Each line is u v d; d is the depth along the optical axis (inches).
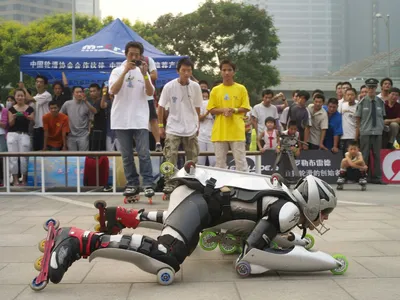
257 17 1389.0
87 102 359.3
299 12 5093.5
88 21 1513.3
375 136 375.2
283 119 396.8
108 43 425.1
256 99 1483.8
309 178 147.2
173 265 132.6
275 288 128.9
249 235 139.9
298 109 379.2
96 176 323.6
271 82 1469.0
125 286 131.2
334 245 177.8
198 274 142.6
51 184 328.8
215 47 1408.7
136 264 131.6
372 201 288.7
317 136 385.7
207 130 358.6
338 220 226.7
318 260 138.3
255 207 142.8
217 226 148.4
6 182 318.3
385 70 2994.6
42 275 126.9
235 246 162.6
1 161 355.9
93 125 365.4
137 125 265.1
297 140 350.0
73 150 357.1
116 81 256.7
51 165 329.1
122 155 269.6
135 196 274.1
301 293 124.6
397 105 395.9
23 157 339.3
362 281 134.7
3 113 354.0
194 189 143.9
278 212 138.0
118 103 264.8
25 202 279.6
